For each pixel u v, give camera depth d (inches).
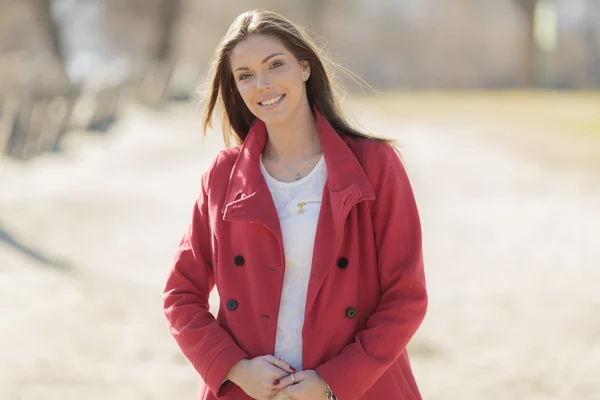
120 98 1347.2
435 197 713.6
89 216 591.5
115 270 446.9
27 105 911.0
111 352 321.1
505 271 466.9
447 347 339.3
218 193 157.4
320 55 157.0
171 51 2330.2
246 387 144.6
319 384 142.6
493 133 1223.5
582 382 299.0
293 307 149.3
